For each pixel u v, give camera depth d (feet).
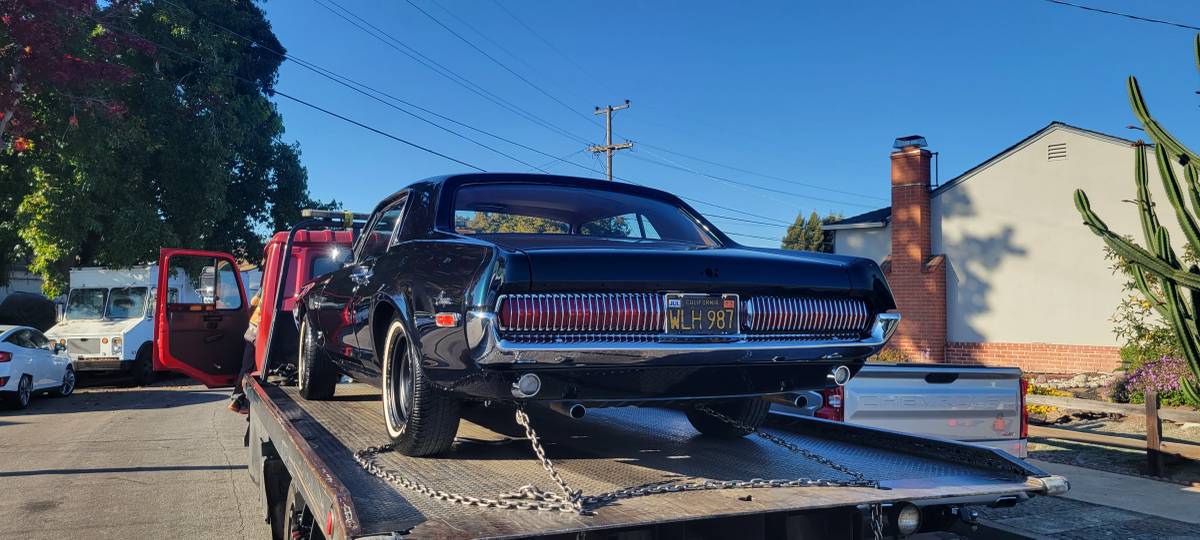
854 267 11.48
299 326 19.86
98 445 32.45
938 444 12.05
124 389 59.26
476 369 10.06
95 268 64.54
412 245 12.47
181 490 24.11
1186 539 17.28
